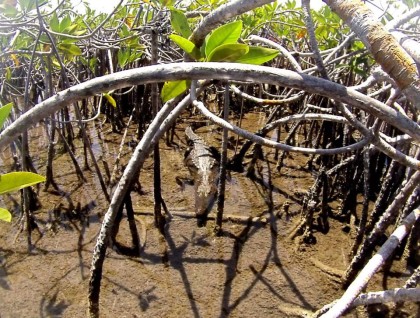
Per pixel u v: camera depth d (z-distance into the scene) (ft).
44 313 9.23
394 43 2.04
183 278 10.71
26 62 16.30
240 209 14.11
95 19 17.31
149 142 8.64
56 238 11.90
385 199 11.96
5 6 7.80
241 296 10.21
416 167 4.04
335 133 16.40
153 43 9.78
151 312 9.55
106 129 21.43
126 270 10.84
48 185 14.49
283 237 12.69
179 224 13.01
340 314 5.10
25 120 2.51
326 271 11.12
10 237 11.75
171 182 15.74
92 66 16.81
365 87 5.92
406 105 11.64
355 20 2.17
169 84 3.30
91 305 9.25
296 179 16.75
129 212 11.50
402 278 10.90
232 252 11.85
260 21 15.39
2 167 16.49
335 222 13.61
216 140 20.68
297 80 2.48
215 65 2.45
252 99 8.01
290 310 9.84
